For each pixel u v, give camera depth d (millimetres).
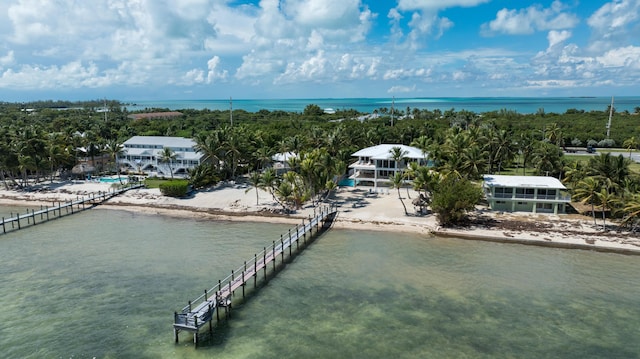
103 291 42875
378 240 58500
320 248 55688
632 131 143625
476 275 46844
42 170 96562
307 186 74688
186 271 47625
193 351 33219
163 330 35969
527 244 56125
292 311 39438
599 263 49781
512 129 150000
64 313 38625
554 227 60344
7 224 66875
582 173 66062
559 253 53000
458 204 59594
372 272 47969
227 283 43500
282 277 46875
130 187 85875
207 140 87875
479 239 58156
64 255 52875
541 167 83188
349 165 93688
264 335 35500
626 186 59125
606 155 62438
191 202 76938
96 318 37781
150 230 63156
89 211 74188
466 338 35000
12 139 93125
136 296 41781
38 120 186250
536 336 35312
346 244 57062
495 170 102125
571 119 177250
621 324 36969
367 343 34312
